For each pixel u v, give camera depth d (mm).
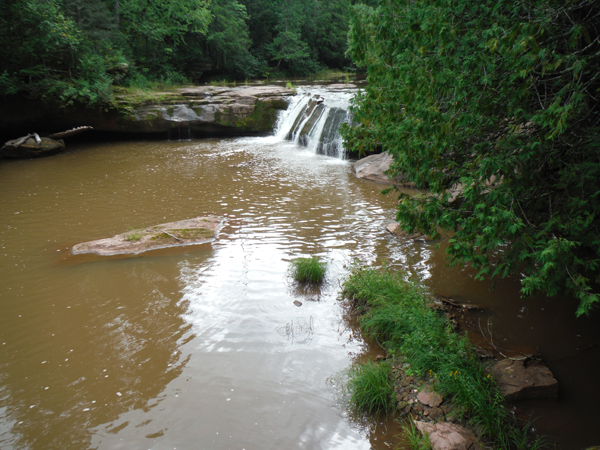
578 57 3992
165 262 8086
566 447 3984
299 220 10430
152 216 10805
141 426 4297
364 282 6742
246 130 22797
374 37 5531
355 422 4379
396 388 4777
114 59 23562
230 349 5547
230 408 4531
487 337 5691
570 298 6586
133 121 21266
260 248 8742
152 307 6531
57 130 21047
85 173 15227
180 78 32469
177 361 5312
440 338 5234
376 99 5688
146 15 29641
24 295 6918
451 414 4312
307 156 18328
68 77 20781
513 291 6875
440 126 4582
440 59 4527
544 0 3975
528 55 3689
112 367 5203
